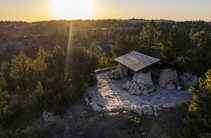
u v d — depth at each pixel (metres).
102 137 8.66
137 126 9.28
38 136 8.55
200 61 14.30
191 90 7.52
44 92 12.48
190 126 6.94
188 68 14.77
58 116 10.64
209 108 6.53
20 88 16.73
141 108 11.09
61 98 12.05
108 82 19.72
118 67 21.92
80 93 13.79
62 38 106.19
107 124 9.65
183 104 8.38
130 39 32.38
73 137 8.66
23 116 10.44
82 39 106.75
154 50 29.97
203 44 13.59
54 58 15.52
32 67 18.38
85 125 9.65
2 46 88.06
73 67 13.66
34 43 95.88
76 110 11.55
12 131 8.73
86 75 14.08
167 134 8.61
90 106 11.97
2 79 18.22
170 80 17.20
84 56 14.41
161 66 16.48
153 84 18.02
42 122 9.96
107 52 93.38
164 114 10.51
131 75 21.69
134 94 15.43
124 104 13.05
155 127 9.30
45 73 15.52
